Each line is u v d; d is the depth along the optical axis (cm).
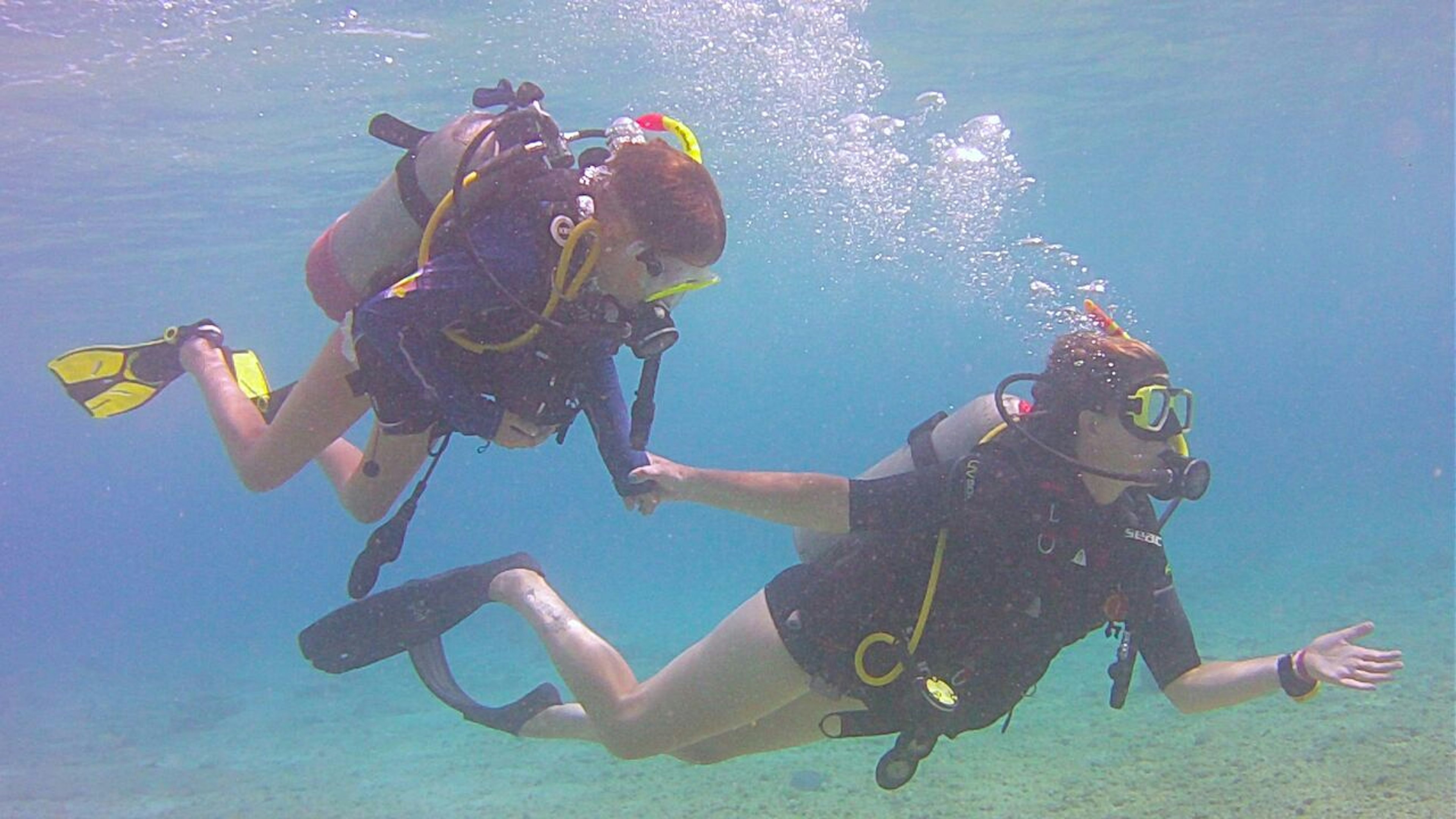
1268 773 898
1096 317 410
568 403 378
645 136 370
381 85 1396
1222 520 4116
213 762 1460
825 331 6981
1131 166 3022
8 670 2833
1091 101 2162
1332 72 2348
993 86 1898
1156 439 375
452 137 384
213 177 1769
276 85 1348
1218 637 1695
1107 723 1209
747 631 430
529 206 342
